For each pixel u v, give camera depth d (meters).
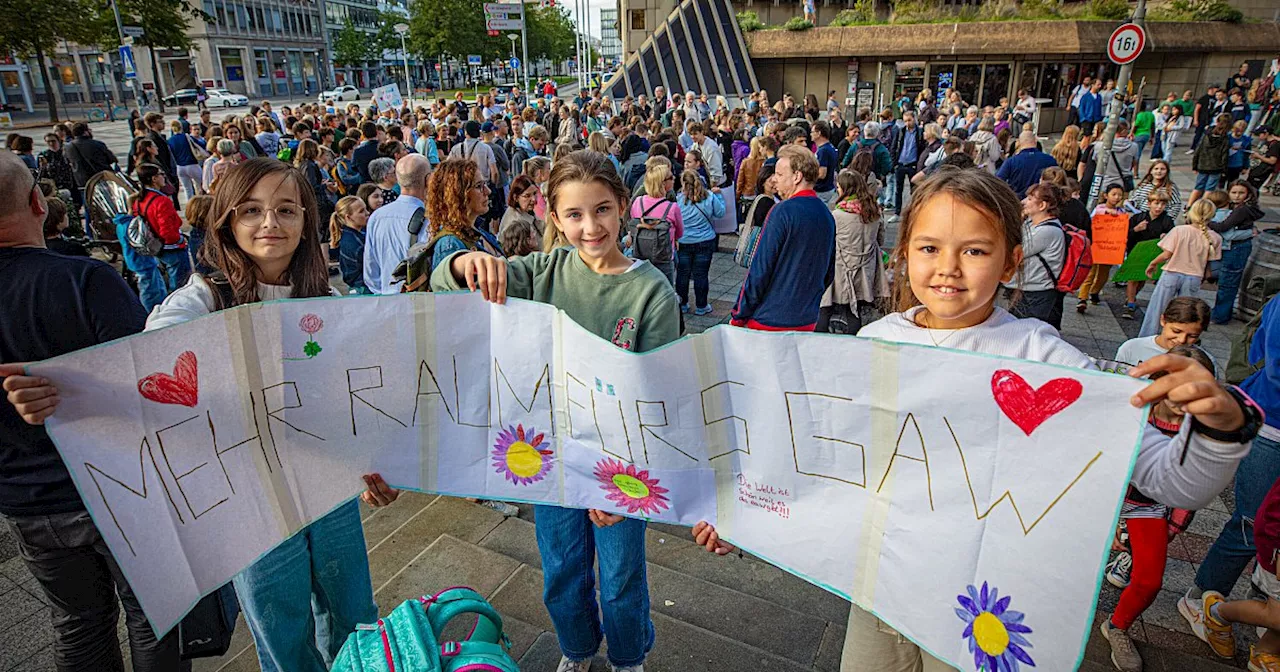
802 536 1.68
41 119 42.44
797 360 1.58
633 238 5.93
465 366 1.95
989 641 1.45
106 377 1.59
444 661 1.54
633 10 28.72
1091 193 10.45
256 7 70.56
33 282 1.77
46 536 1.88
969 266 1.44
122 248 7.06
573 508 2.21
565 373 1.87
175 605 1.74
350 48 78.25
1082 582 1.33
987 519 1.43
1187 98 21.89
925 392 1.45
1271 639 2.69
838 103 25.66
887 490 1.55
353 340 1.86
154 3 35.53
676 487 1.84
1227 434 1.19
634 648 2.37
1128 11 23.05
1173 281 6.11
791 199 4.02
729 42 24.97
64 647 2.01
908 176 12.79
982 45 22.69
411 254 3.55
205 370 1.72
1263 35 23.72
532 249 4.49
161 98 37.97
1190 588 3.22
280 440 1.86
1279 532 2.52
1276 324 2.77
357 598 2.27
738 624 2.91
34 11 30.33
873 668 1.79
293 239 1.97
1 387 1.73
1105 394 1.26
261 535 1.86
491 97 18.95
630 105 18.72
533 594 3.01
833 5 28.77
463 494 2.05
